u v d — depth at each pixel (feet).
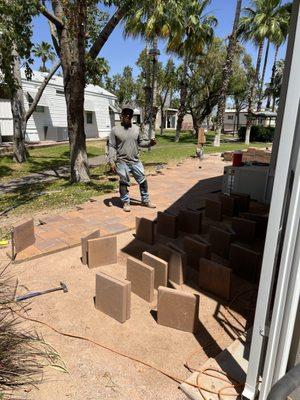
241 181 20.06
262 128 89.40
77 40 22.59
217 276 9.88
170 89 106.52
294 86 4.74
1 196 23.81
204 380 6.75
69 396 6.47
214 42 85.87
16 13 19.67
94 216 17.06
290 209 4.95
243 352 7.50
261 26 69.26
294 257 5.03
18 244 12.41
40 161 45.68
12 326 8.30
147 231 13.67
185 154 47.67
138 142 17.78
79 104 24.66
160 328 8.56
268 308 5.67
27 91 66.23
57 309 9.28
